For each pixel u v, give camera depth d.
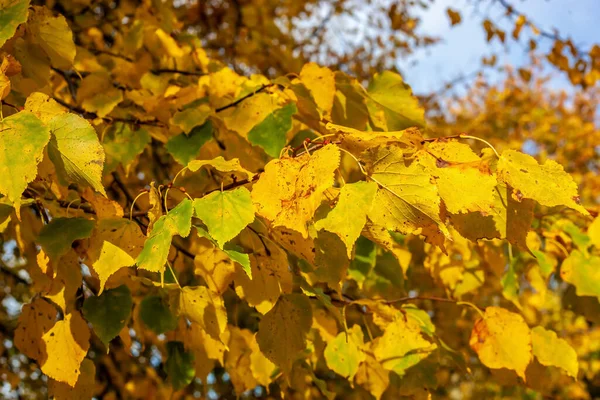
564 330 2.38
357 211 0.46
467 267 0.80
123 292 0.59
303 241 0.54
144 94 0.75
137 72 0.83
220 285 0.60
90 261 0.57
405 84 0.69
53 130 0.50
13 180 0.46
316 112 0.66
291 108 0.64
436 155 0.49
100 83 0.73
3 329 1.32
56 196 0.64
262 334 0.60
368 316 0.75
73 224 0.54
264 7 1.57
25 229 0.63
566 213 0.75
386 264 0.75
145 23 0.91
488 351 0.67
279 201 0.47
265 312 0.59
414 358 0.65
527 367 0.67
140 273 0.80
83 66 0.76
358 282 0.72
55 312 0.60
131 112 0.76
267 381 0.69
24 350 0.59
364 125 0.71
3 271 1.26
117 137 0.72
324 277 0.57
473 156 0.49
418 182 0.46
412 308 0.71
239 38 1.55
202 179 0.69
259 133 0.64
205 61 0.89
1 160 0.46
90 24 1.09
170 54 0.87
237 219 0.48
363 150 0.51
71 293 0.57
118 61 0.87
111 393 1.23
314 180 0.46
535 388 0.68
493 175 0.49
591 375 2.54
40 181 0.59
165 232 0.49
